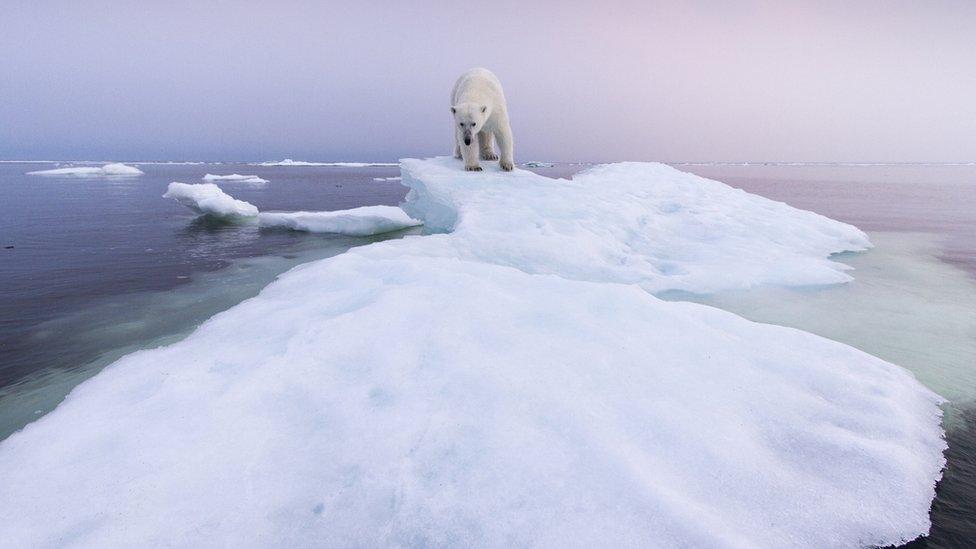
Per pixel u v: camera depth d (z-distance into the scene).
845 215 11.53
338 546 1.48
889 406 2.29
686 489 1.68
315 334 2.59
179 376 2.29
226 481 1.66
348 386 2.16
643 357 2.42
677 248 5.98
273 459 1.77
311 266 4.30
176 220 11.17
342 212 9.46
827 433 2.05
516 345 2.43
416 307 2.87
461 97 6.98
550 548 1.42
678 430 1.93
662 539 1.46
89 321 4.28
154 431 1.88
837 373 2.51
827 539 1.58
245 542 1.47
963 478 1.93
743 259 5.54
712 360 2.48
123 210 13.26
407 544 1.48
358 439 1.84
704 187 8.52
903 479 1.85
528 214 6.07
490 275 3.59
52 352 3.62
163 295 5.06
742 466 1.80
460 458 1.74
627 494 1.59
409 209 9.47
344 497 1.62
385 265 3.85
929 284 5.19
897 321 4.03
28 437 1.92
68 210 13.17
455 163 8.01
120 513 1.53
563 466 1.70
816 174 45.03
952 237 8.23
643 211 6.91
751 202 8.03
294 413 2.02
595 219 6.26
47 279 5.73
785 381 2.41
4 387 3.05
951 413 2.50
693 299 4.55
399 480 1.67
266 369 2.27
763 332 2.93
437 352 2.38
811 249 6.41
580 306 2.97
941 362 3.22
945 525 1.68
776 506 1.66
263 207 15.22
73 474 1.68
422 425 1.89
